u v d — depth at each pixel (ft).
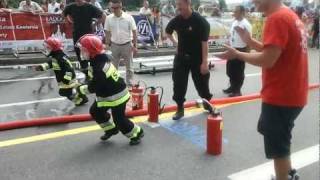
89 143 18.58
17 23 39.70
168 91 29.35
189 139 19.27
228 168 16.22
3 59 37.70
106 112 18.54
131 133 18.26
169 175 15.48
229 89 29.48
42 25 40.88
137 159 16.87
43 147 18.01
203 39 21.33
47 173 15.48
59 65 23.62
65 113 23.04
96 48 17.22
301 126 21.72
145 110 22.86
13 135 19.35
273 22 11.53
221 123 17.34
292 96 12.06
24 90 28.32
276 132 12.43
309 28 63.16
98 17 30.50
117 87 17.70
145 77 34.63
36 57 39.04
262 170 16.08
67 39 41.86
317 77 36.94
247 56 11.94
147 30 48.24
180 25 21.50
